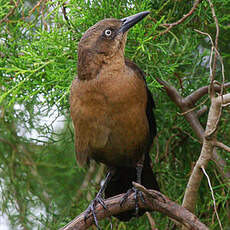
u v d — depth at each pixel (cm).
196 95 960
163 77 917
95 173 1184
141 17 838
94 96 806
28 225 1135
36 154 1203
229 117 1002
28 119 1041
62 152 1123
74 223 799
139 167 904
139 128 835
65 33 870
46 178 1216
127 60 863
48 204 1134
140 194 788
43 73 880
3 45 955
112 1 884
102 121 817
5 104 1035
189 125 1019
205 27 973
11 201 1147
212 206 974
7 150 1188
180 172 1022
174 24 877
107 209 802
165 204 756
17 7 971
